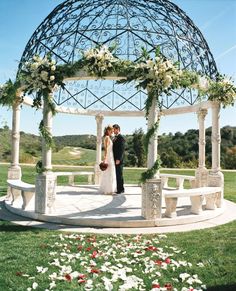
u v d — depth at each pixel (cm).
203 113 1024
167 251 515
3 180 1484
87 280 392
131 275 417
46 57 680
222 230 650
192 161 2423
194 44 813
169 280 405
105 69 647
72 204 830
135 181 1544
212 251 517
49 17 831
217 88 788
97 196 960
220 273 431
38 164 722
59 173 1158
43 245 528
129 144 2594
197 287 383
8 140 3061
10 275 409
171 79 645
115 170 1013
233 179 1694
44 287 375
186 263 460
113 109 1168
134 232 630
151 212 678
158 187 682
